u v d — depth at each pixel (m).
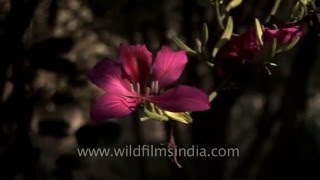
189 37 1.43
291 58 1.94
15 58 1.10
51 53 1.10
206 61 0.81
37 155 1.16
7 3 1.12
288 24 0.85
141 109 0.75
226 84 0.86
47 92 1.15
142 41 1.39
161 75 0.78
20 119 1.14
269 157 1.98
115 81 0.76
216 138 1.64
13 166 1.14
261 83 1.85
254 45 0.80
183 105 0.74
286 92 1.85
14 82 1.12
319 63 2.28
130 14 1.21
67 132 1.15
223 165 1.77
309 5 0.89
